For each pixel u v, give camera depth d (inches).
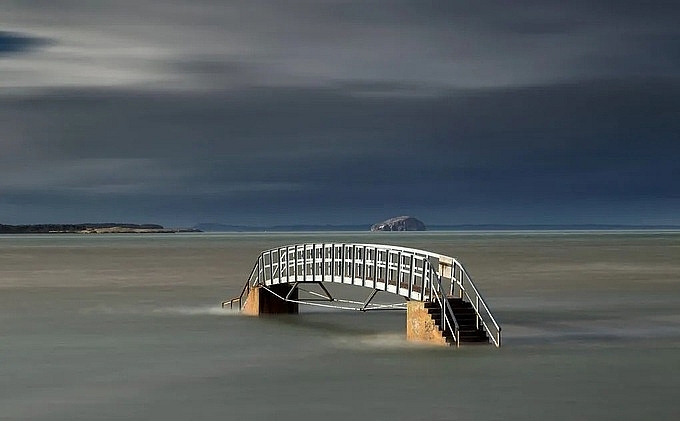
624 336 1433.3
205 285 2583.7
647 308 1891.0
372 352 1272.1
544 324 1599.4
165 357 1258.0
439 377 1091.9
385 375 1107.3
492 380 1075.3
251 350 1311.5
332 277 1571.1
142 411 942.4
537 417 909.8
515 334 1451.8
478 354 1244.5
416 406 954.1
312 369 1152.8
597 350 1285.7
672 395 1002.7
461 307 1344.7
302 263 1695.4
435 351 1269.7
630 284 2578.7
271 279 1770.4
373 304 1978.3
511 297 2161.7
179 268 3553.2
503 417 910.4
